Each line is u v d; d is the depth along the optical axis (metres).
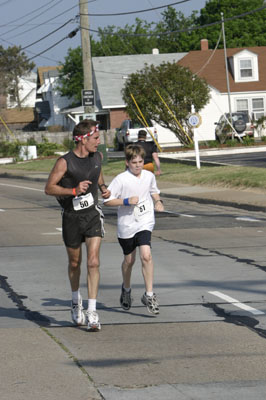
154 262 15.62
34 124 119.06
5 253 17.52
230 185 31.69
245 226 21.47
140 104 54.59
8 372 8.02
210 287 12.79
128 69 88.19
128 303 11.09
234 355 8.57
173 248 17.62
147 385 7.50
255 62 78.12
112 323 10.37
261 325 10.05
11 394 7.27
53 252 17.52
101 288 13.02
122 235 10.78
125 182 10.68
